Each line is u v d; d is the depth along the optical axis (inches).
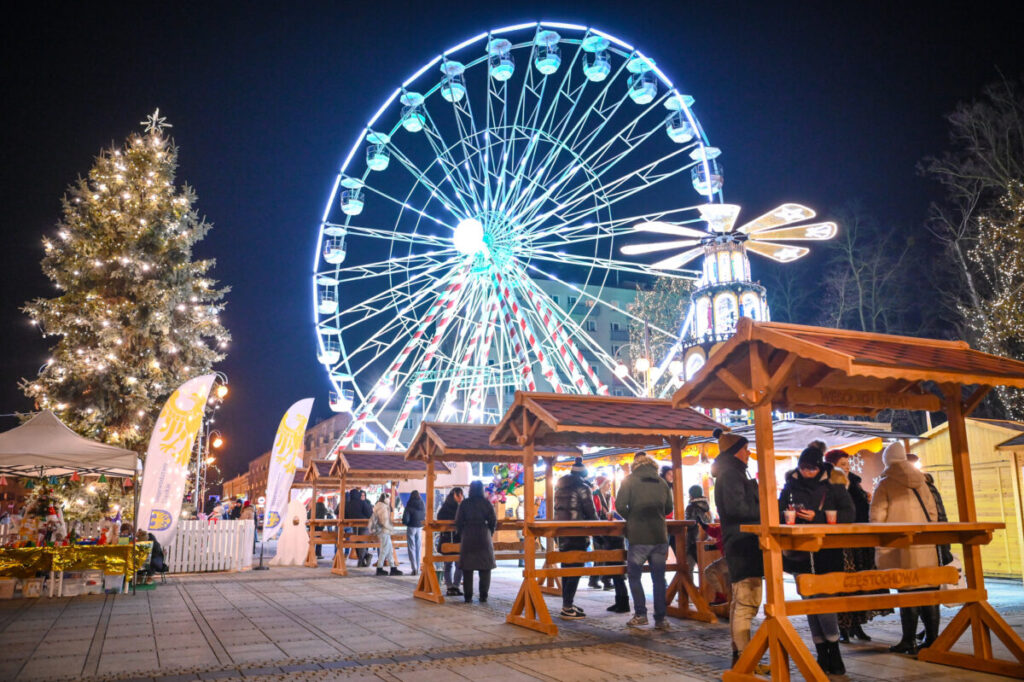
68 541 520.4
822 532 211.3
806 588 217.2
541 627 320.2
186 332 854.5
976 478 555.8
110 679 242.1
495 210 963.3
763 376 223.9
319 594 474.9
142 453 803.4
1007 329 966.4
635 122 979.9
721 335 778.8
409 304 999.0
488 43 969.5
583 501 386.3
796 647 204.2
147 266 825.5
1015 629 296.0
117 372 786.8
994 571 531.8
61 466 564.4
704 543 379.2
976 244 1127.0
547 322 943.0
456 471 850.8
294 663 262.1
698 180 938.1
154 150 861.8
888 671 239.8
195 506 890.7
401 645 293.7
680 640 301.1
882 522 270.5
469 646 290.4
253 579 583.8
